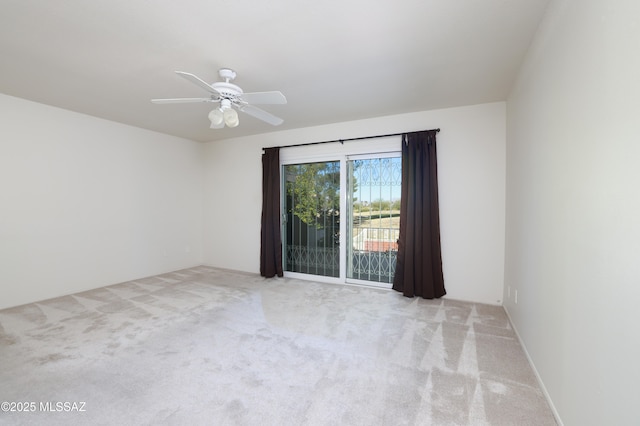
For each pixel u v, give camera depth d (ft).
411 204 11.53
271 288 13.02
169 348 7.56
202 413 5.21
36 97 10.42
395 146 12.39
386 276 12.90
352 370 6.57
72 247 12.14
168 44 6.82
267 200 14.98
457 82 8.96
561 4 5.09
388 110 11.68
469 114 11.09
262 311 10.20
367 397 5.65
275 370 6.57
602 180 3.80
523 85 7.71
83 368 6.62
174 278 14.82
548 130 5.78
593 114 4.04
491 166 10.81
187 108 11.44
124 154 13.93
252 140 16.11
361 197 13.37
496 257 10.80
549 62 5.72
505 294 10.24
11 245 10.48
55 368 6.61
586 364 4.14
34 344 7.73
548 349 5.59
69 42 6.75
